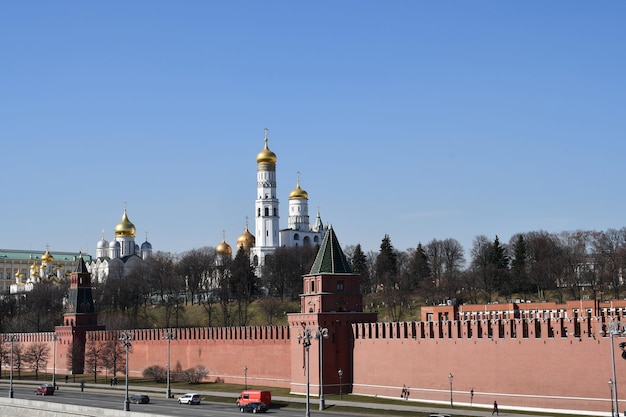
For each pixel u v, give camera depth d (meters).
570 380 129.00
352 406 142.75
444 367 146.62
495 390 138.50
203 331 198.75
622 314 148.00
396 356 155.12
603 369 125.31
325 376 161.12
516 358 136.12
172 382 198.38
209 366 196.00
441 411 133.00
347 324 164.88
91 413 132.62
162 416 116.75
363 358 161.75
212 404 155.00
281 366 177.38
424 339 150.50
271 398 156.00
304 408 144.75
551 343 131.88
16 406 151.88
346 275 166.62
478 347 141.62
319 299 164.12
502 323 139.38
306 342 135.88
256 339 184.12
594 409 125.69
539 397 132.50
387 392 156.12
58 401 160.88
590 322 128.12
